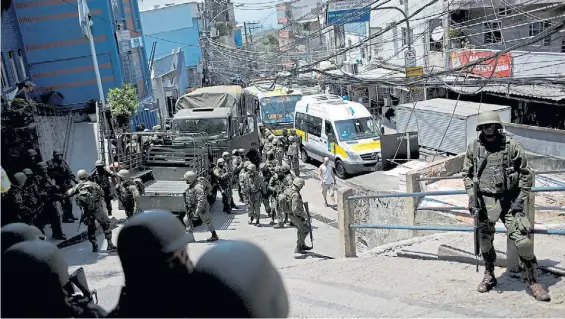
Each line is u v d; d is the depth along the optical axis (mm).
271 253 11398
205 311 928
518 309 4805
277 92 28141
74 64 25750
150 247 1165
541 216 9359
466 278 6055
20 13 24625
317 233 13195
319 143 22422
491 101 21047
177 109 20344
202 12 48719
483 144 5051
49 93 25125
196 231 13492
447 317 4832
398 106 22484
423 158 19891
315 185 19641
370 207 12055
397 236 10930
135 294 1181
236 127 18562
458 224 9258
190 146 16266
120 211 14945
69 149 19609
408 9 24094
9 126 12031
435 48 22109
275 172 13633
